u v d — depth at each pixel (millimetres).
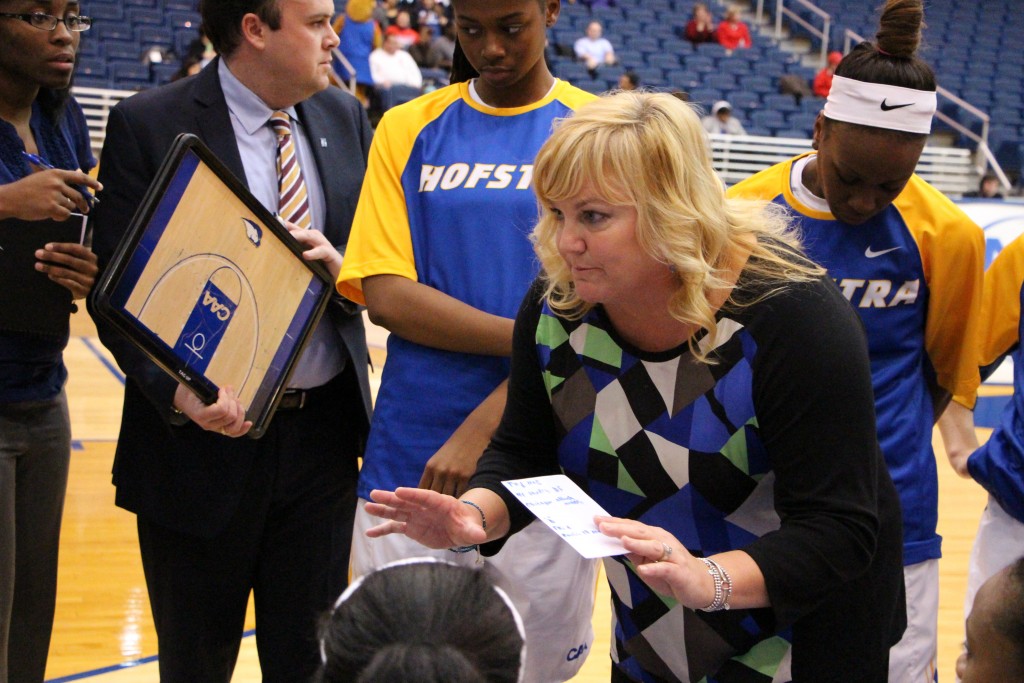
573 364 1655
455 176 2205
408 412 2229
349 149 2582
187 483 2393
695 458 1577
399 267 2195
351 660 1062
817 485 1507
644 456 1613
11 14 2211
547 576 2238
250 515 2455
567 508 1486
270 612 2574
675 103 1476
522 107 2238
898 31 2018
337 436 2553
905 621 1825
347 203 2535
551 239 1591
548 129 2223
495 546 1792
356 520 2309
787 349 1492
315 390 2512
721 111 12508
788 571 1457
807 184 2277
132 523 4781
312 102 2555
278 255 2273
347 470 2582
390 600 1088
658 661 1787
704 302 1481
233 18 2355
